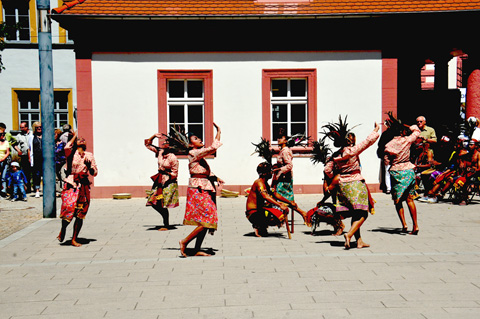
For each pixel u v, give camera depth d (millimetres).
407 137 8750
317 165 14375
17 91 21969
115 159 14289
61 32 21828
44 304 5305
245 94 14383
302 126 14703
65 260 7281
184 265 6852
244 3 14484
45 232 9531
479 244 7883
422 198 12961
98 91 14234
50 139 11188
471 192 12852
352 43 14320
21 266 6965
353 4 14422
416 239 8336
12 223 10727
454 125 13164
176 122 14617
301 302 5184
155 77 14312
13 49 21844
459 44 14484
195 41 14273
